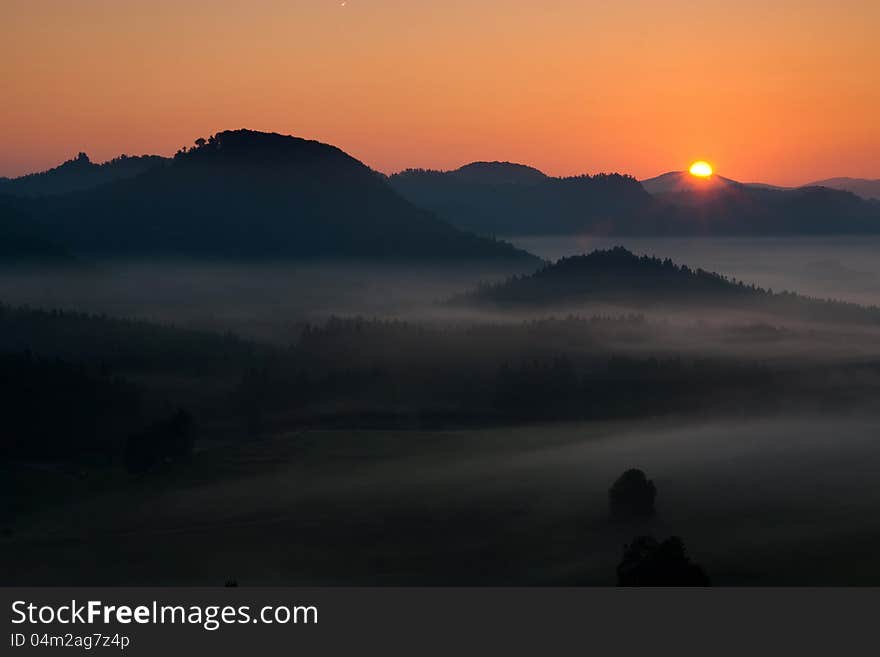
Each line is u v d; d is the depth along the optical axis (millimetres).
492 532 164375
